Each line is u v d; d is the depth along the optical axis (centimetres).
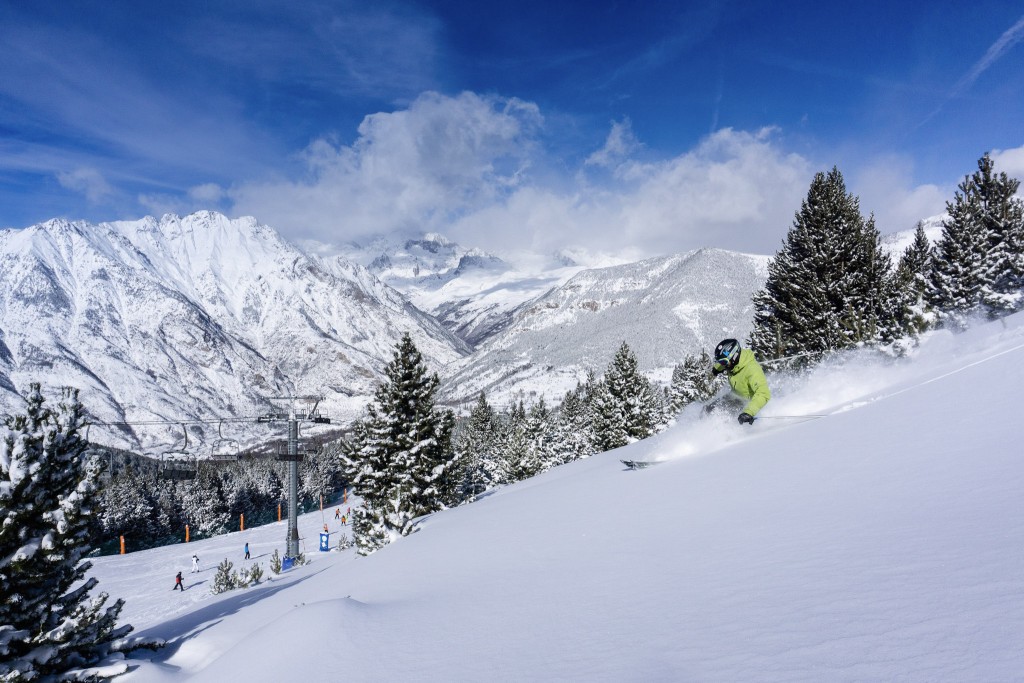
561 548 466
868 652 170
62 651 674
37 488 681
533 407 6694
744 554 310
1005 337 905
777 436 659
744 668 185
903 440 444
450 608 383
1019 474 294
